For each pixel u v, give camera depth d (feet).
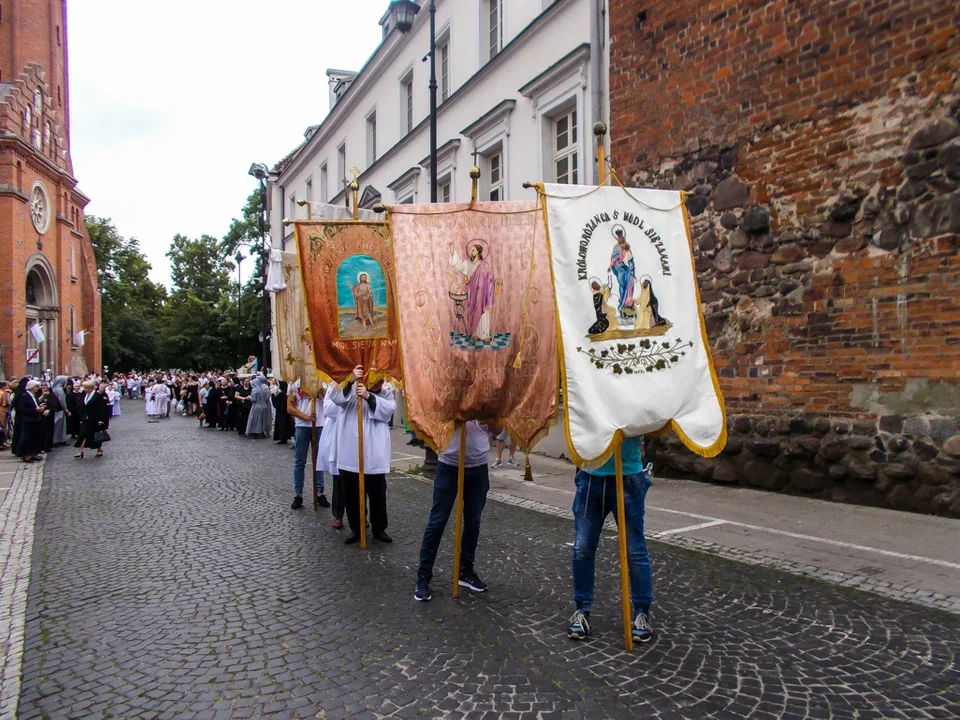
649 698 11.39
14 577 19.10
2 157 118.11
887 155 24.32
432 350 16.46
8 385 60.70
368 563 19.79
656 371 14.01
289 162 115.55
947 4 22.70
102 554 21.38
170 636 14.51
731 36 29.27
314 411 27.63
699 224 30.86
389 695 11.67
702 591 16.72
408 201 67.97
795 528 22.34
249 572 19.06
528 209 17.42
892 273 24.18
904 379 23.82
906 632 13.98
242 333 204.54
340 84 101.24
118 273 234.38
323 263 22.26
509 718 10.82
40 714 11.34
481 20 53.21
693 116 30.94
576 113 42.91
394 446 50.88
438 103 61.11
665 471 32.24
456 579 16.60
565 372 13.28
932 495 22.97
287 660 13.16
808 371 26.71
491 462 39.29
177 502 30.01
